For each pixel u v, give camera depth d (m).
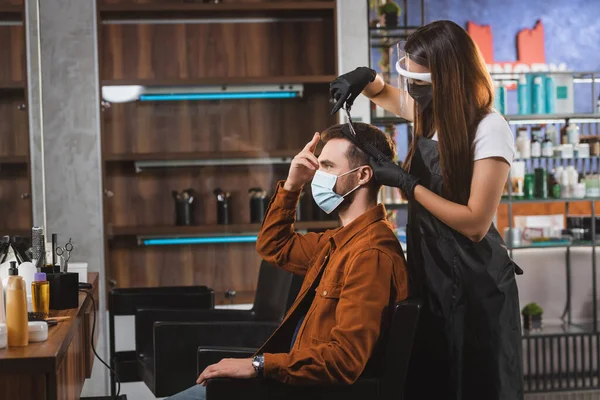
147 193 5.29
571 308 5.41
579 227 5.53
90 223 4.96
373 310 2.04
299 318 2.31
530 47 5.98
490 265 2.23
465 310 2.24
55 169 4.94
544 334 5.10
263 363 2.00
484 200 2.15
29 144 3.88
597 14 6.04
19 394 1.84
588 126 5.76
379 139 2.33
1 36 3.47
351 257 2.12
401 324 2.04
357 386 2.05
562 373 5.16
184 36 5.30
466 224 2.15
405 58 2.28
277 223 2.51
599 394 5.04
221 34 5.33
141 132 5.25
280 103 5.32
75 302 2.65
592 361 5.15
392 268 2.10
